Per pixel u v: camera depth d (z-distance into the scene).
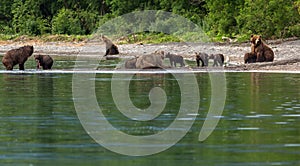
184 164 26.77
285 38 137.38
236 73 76.94
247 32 138.88
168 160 27.55
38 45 167.50
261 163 26.77
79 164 26.83
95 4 198.50
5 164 26.77
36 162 27.17
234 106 45.12
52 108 44.19
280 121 37.94
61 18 184.62
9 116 40.19
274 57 100.62
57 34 182.88
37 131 34.62
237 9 149.25
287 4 138.62
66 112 42.16
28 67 88.94
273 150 29.31
